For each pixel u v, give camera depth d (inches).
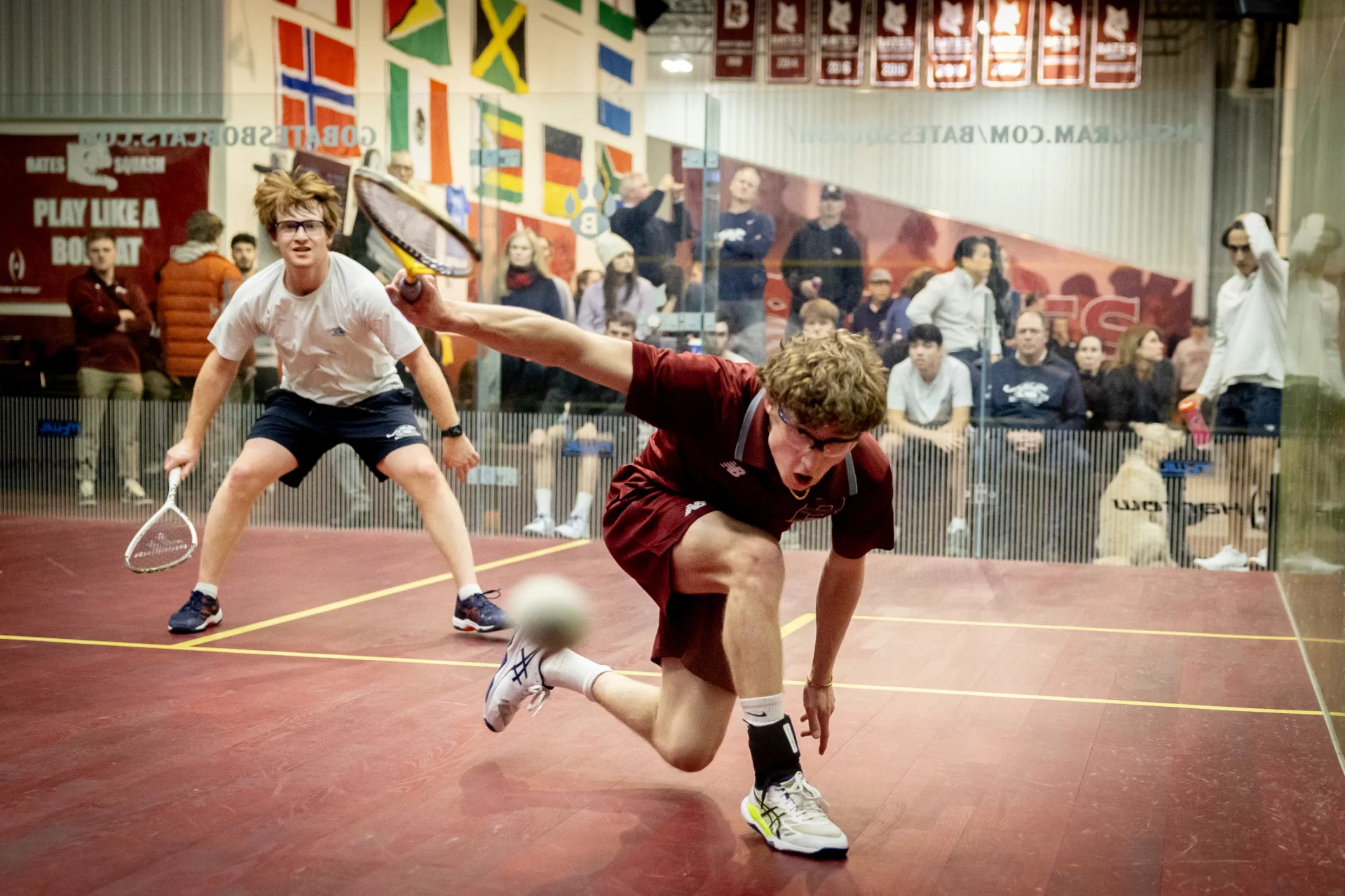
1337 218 134.6
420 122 254.4
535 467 257.9
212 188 259.0
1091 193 239.6
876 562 232.8
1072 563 240.1
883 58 478.6
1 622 151.9
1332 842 81.4
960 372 244.5
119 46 308.8
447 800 86.4
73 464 265.7
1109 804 89.2
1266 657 145.4
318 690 119.2
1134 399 238.5
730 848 77.9
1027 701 121.3
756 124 248.8
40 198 263.9
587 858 75.6
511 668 93.1
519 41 434.0
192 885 70.4
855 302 248.2
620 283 252.5
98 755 96.5
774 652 76.1
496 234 254.5
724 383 74.3
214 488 262.2
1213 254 234.8
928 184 244.7
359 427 149.5
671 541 78.7
